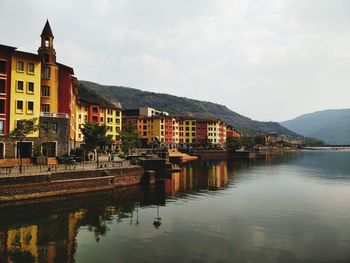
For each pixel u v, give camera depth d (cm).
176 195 5044
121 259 2411
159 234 3020
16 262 2356
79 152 6831
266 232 3103
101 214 3756
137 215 3734
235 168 9900
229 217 3675
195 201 4588
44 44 6444
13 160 5281
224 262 2364
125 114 17875
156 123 15588
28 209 3831
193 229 3186
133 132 12156
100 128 6588
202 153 14562
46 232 3056
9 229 3120
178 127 17638
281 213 3891
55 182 4381
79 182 4703
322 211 4019
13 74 5741
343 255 2527
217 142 18812
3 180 3859
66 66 6788
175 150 14250
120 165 6003
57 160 5853
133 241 2825
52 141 6059
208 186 6028
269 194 5222
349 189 5819
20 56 5850
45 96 6281
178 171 8688
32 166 5109
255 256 2486
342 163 12556
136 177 5862
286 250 2623
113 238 2903
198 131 18388
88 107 11050
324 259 2441
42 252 2556
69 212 3797
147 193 5144
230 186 6072
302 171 9200
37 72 6059
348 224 3412
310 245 2747
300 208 4181
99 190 4994
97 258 2433
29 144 5806
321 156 18750
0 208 3759
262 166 10819
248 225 3344
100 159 7600
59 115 6203
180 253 2536
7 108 5631
